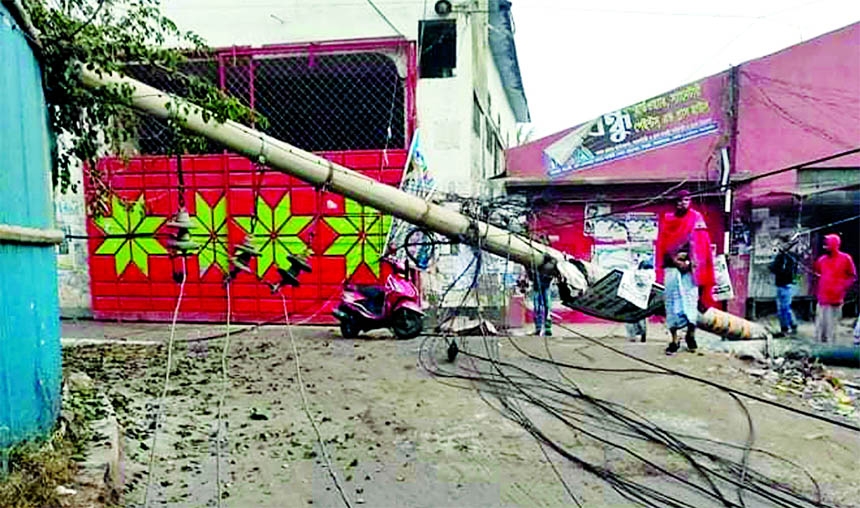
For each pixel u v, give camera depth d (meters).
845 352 8.68
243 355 7.61
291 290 10.38
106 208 8.02
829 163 11.27
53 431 3.77
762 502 3.81
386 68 10.59
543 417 5.31
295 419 5.18
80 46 4.64
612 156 11.81
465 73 9.90
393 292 8.71
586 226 11.98
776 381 6.54
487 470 4.23
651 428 5.05
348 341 8.57
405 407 5.56
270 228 10.37
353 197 6.83
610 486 4.00
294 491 3.83
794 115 11.34
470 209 7.47
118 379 6.26
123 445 4.33
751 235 11.63
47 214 4.05
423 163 9.96
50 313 3.85
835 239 9.88
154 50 5.68
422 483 4.00
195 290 10.56
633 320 7.85
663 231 7.52
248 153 6.28
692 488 3.99
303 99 10.84
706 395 5.88
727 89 11.45
